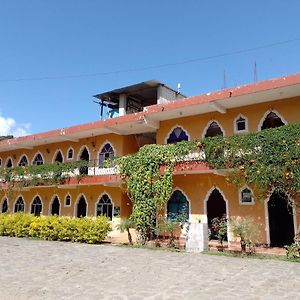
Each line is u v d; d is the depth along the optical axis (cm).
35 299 724
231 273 973
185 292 772
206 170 1561
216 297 733
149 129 2088
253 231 1416
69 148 2483
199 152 1602
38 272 998
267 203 1526
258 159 1381
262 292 772
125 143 2200
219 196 1719
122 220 1819
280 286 826
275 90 1445
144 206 1730
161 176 1716
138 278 913
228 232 1595
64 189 2473
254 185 1534
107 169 2125
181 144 1672
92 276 941
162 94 2480
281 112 1548
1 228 2145
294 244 1291
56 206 2534
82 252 1395
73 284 852
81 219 1827
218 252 1383
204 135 1769
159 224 1708
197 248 1414
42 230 1916
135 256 1286
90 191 2314
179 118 1880
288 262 1155
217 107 1634
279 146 1337
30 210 2675
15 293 771
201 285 835
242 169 1418
